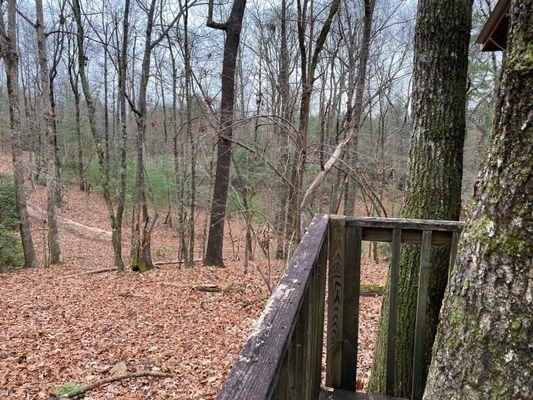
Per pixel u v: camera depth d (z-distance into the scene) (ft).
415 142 8.96
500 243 3.78
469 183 33.47
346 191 34.96
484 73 47.67
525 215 3.64
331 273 7.23
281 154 20.71
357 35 36.09
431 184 8.70
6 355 16.79
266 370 2.84
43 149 75.72
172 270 35.96
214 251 38.19
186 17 38.11
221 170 36.19
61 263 42.24
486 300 3.86
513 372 3.66
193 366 16.44
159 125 83.41
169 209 65.36
